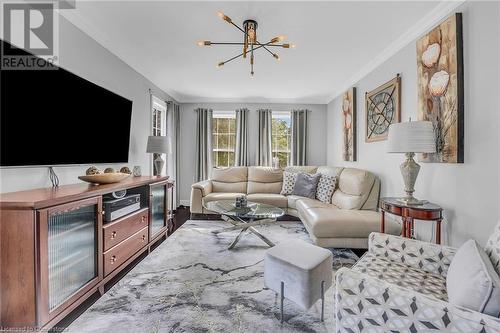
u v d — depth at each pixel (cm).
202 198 422
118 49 293
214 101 543
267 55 314
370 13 221
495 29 171
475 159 186
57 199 150
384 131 312
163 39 272
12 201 138
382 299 98
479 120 183
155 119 448
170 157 473
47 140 190
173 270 233
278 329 155
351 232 256
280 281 168
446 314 85
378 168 330
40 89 183
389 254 164
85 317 165
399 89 280
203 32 257
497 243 119
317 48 293
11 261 138
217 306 178
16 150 167
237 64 345
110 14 223
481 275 90
